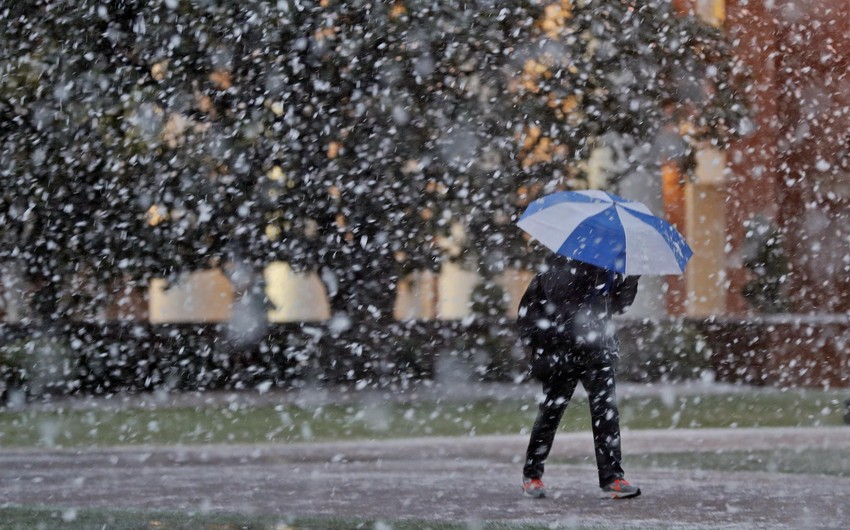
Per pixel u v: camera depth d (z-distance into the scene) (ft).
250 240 166.81
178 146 158.71
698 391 169.99
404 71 155.22
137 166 156.35
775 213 209.67
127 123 154.10
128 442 108.78
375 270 178.81
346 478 82.33
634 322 195.11
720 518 61.82
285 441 108.47
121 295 211.00
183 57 151.94
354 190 157.07
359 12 153.38
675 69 168.45
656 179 232.53
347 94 155.43
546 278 68.03
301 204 161.48
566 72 160.45
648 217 67.82
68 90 151.02
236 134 154.10
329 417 132.87
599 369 67.97
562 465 88.94
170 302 265.13
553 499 69.87
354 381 185.16
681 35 167.12
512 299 245.65
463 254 173.27
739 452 96.07
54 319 177.68
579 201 68.44
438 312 260.42
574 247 65.57
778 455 93.76
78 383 164.96
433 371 189.98
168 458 95.96
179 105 155.74
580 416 130.93
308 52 152.66
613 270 65.67
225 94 155.53
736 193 216.74
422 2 153.17
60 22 152.46
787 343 179.42
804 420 126.62
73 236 163.73
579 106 162.71
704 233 245.24
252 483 79.82
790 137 208.03
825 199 206.08
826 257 204.95
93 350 174.09
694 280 244.83
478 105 157.89
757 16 205.46
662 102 169.07
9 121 155.02
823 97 204.74
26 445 106.11
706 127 172.55
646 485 75.97
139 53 156.04
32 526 59.98
